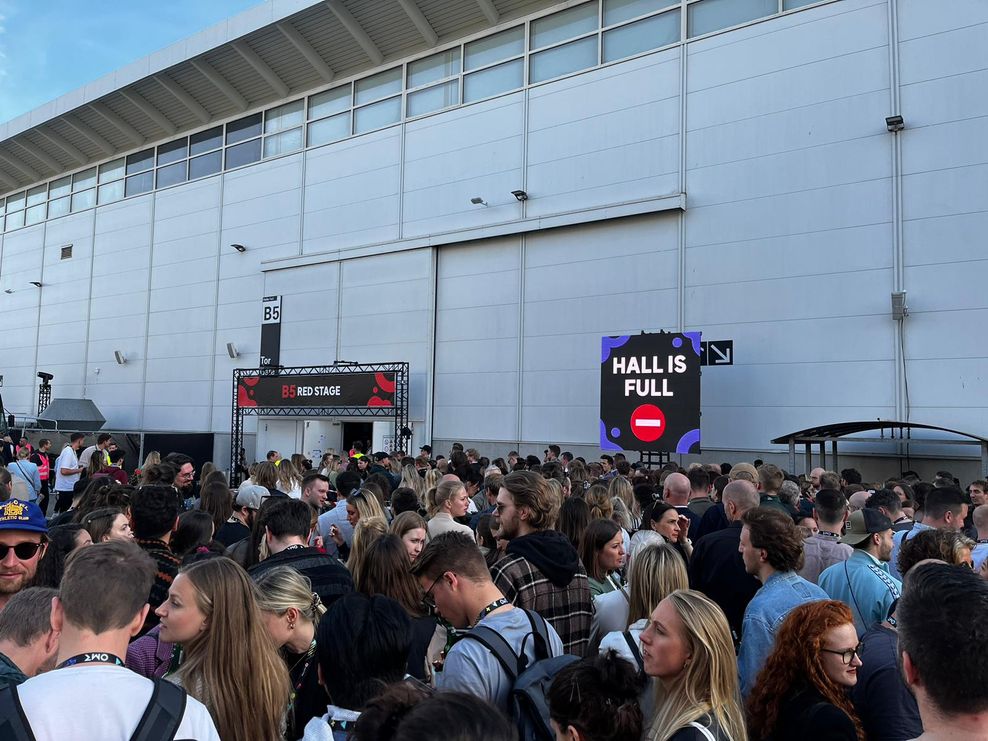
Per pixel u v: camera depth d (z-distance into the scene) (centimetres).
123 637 182
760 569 314
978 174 1177
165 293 2345
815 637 222
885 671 250
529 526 337
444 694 131
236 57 2028
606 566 373
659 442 1273
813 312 1309
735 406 1375
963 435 1124
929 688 133
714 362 1397
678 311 1448
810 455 1227
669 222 1475
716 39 1448
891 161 1255
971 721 128
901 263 1234
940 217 1205
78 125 2447
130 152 2511
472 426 1702
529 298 1647
